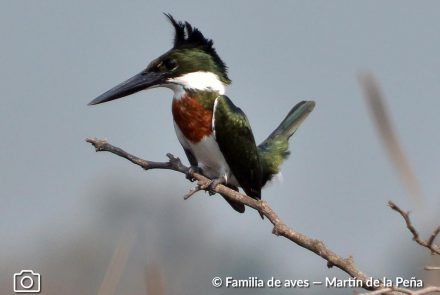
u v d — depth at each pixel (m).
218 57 11.14
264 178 12.15
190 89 10.90
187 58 10.91
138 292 12.74
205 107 10.86
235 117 10.79
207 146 10.91
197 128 10.90
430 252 6.18
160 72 11.02
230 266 14.10
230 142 10.79
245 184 11.09
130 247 6.86
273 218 7.98
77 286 13.48
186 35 11.20
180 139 11.21
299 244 7.40
